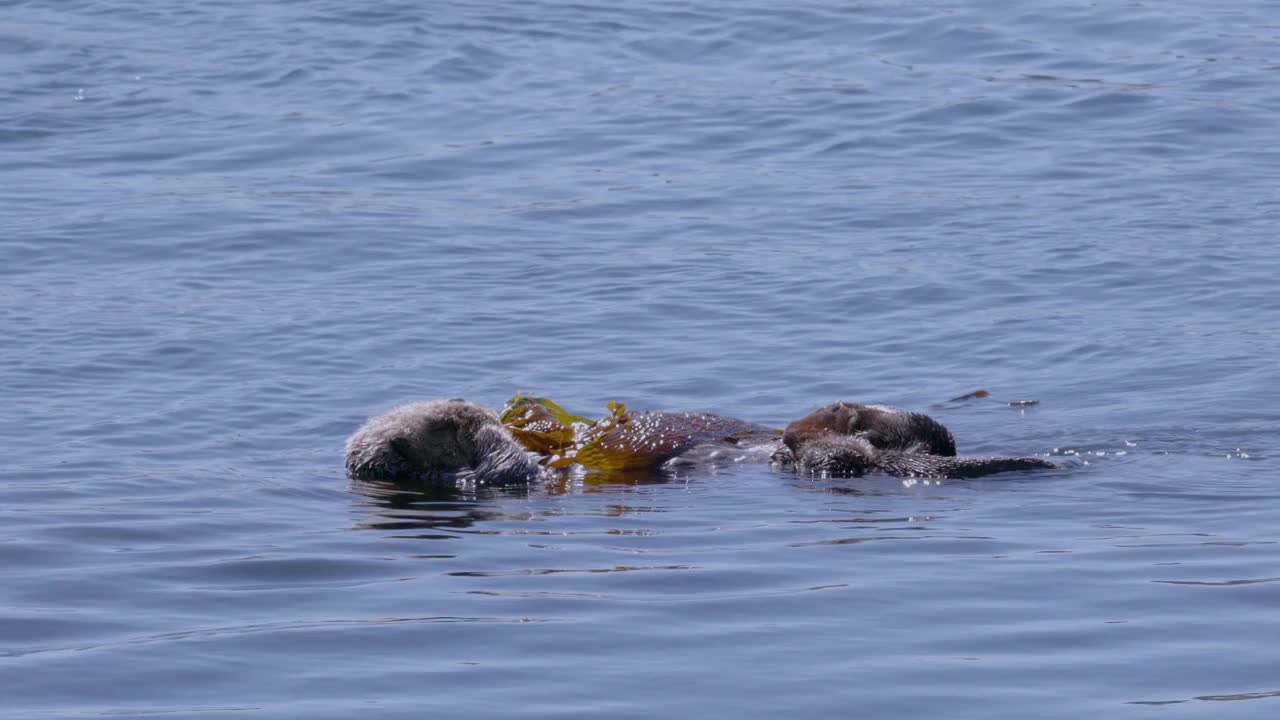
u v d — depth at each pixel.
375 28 62.50
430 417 20.53
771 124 49.38
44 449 21.83
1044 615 13.94
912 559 15.88
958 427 23.61
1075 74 54.16
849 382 26.52
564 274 34.31
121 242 36.97
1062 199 40.19
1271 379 25.70
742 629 13.59
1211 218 37.69
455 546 16.58
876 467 20.45
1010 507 18.38
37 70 56.44
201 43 60.59
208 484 19.84
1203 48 57.03
